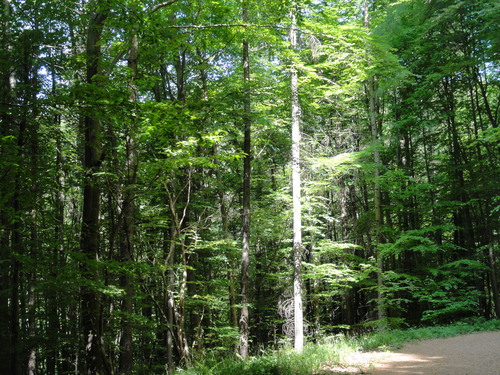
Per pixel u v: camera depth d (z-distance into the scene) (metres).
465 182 20.95
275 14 12.63
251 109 18.89
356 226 20.72
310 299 22.62
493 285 18.91
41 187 9.83
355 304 25.52
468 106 22.91
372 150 18.30
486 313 22.28
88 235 9.62
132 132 9.28
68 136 14.40
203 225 17.23
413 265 21.91
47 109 8.48
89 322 9.25
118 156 12.44
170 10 14.50
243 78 17.22
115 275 12.90
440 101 21.69
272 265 22.83
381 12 20.38
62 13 12.16
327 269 17.80
